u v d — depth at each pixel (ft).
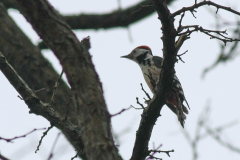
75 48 22.95
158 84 28.68
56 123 26.11
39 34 23.47
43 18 23.08
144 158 28.58
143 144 28.53
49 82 42.83
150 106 28.78
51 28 23.11
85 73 22.50
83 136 21.54
